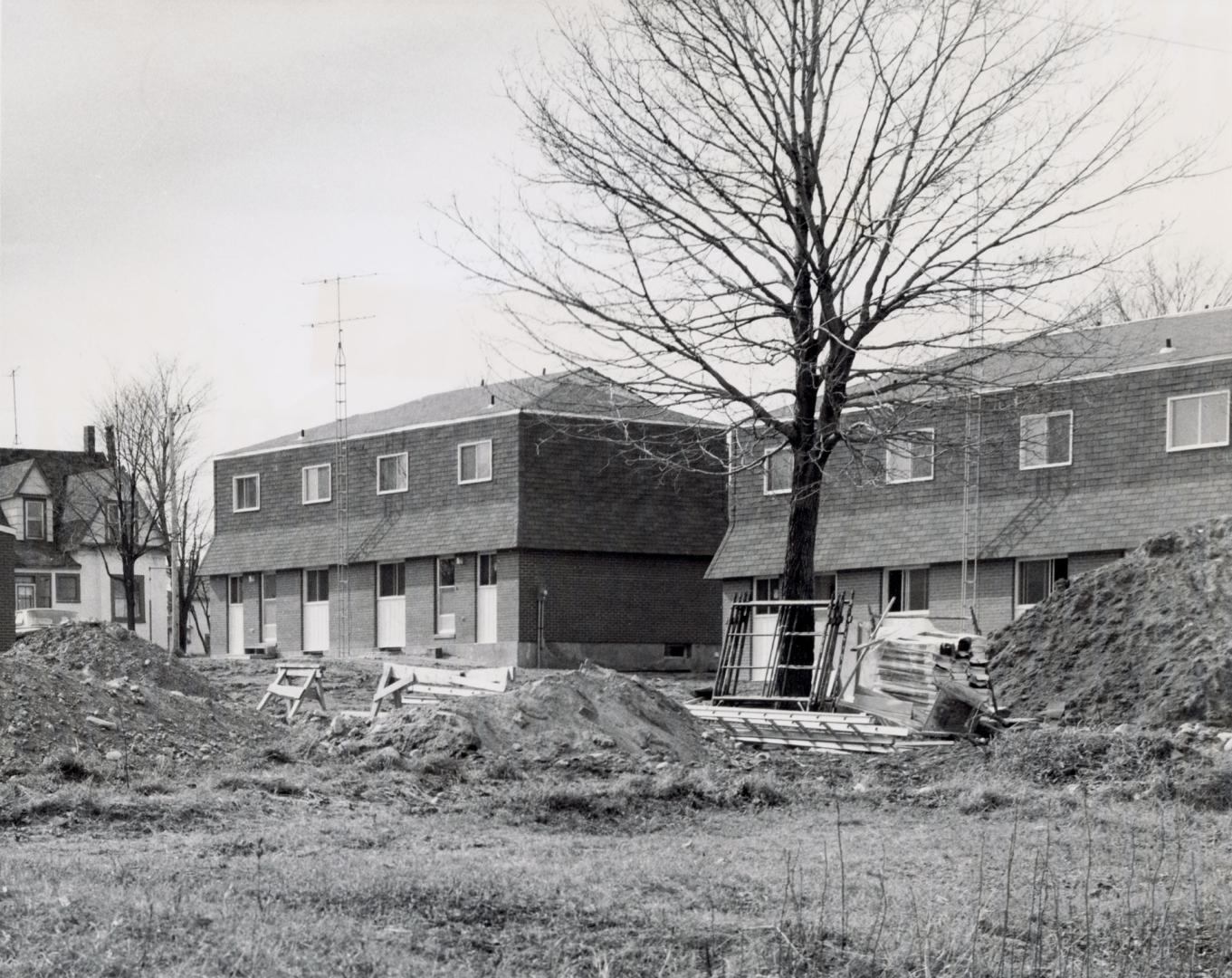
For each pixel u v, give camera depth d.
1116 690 20.36
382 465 47.81
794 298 24.80
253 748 18.52
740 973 8.66
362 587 48.06
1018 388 27.06
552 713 19.59
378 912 9.28
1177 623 20.80
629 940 9.11
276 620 51.06
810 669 22.33
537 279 24.81
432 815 14.81
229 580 53.16
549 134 25.11
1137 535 32.22
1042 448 34.44
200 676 26.02
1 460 72.06
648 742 19.81
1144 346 34.22
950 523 35.91
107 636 25.27
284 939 8.34
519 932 9.15
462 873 10.51
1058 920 9.84
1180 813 15.30
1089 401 30.83
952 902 10.72
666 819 15.46
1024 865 12.45
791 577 24.72
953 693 19.58
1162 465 32.41
